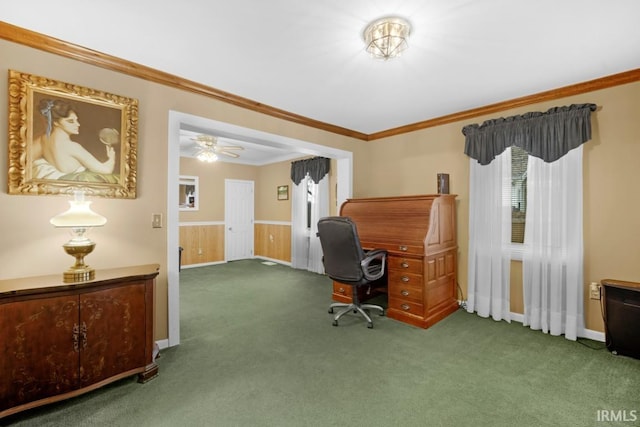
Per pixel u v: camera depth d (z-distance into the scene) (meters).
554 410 1.71
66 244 1.83
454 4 1.64
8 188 1.87
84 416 1.65
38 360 1.65
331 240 3.02
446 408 1.73
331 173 5.57
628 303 2.29
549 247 2.80
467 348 2.49
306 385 1.96
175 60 2.29
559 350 2.45
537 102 2.97
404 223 3.21
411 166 4.05
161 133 2.50
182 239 6.17
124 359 1.93
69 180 2.06
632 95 2.49
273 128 3.38
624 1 1.60
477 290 3.34
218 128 2.88
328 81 2.66
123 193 2.29
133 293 1.97
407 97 3.04
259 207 7.39
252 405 1.76
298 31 1.92
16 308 1.59
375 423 1.61
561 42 2.03
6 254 1.88
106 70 2.23
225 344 2.57
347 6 1.67
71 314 1.74
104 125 2.20
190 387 1.94
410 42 2.03
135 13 1.73
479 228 3.30
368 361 2.28
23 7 1.67
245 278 5.16
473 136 3.32
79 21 1.81
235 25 1.85
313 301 3.83
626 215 2.52
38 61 1.96
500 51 2.15
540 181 2.87
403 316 3.10
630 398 1.82
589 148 2.68
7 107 1.86
